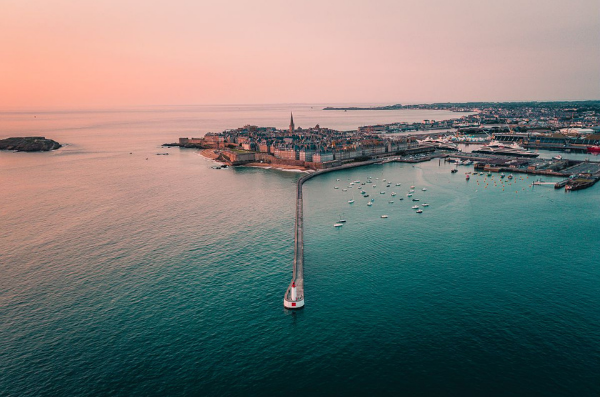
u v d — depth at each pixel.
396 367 138.25
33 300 184.62
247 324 164.25
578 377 132.12
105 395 127.38
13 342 154.00
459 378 132.75
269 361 142.25
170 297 186.12
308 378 133.88
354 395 126.62
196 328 161.75
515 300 180.00
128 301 183.00
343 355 145.00
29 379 134.38
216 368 139.12
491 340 151.62
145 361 142.88
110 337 156.75
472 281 198.50
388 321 164.75
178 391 128.88
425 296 184.50
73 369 139.12
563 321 163.12
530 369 136.12
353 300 181.88
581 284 194.00
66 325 164.88
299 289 189.75
